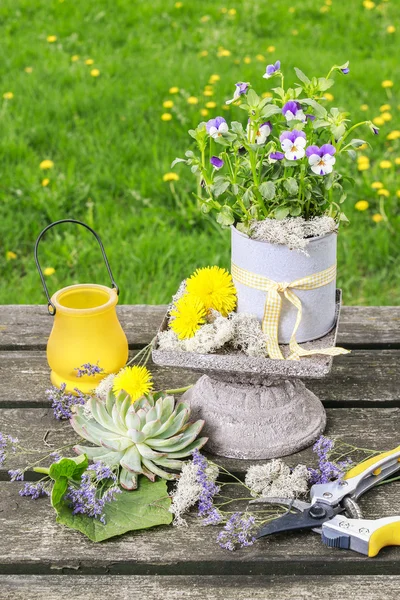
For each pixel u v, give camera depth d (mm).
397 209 3113
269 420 1421
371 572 1175
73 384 1581
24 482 1350
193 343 1358
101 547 1201
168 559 1178
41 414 1536
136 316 1890
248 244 1372
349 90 4203
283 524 1189
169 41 4961
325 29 5156
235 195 1383
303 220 1374
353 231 2996
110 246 2875
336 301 1575
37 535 1226
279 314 1390
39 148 3625
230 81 4176
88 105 3963
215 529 1238
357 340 1771
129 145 3508
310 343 1425
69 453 1422
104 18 5332
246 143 1321
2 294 2684
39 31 5082
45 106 3934
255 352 1371
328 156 1310
